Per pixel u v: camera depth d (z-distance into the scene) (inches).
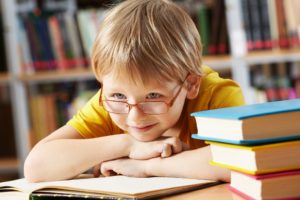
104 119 53.2
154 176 43.5
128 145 45.4
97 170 47.1
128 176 43.7
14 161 118.8
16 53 115.6
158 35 43.4
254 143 32.6
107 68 43.1
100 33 45.0
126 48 42.3
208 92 50.9
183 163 42.0
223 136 35.1
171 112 43.9
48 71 113.2
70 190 38.1
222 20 107.0
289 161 32.9
